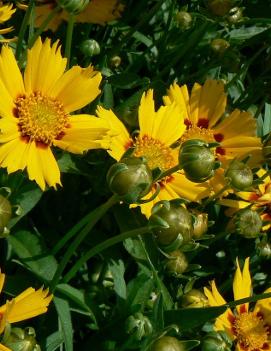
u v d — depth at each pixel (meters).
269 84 0.43
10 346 0.29
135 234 0.32
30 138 0.33
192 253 0.38
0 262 0.36
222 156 0.39
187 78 0.44
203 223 0.36
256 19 0.43
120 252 0.38
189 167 0.32
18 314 0.30
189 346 0.31
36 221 0.38
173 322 0.34
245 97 0.46
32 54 0.33
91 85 0.34
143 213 0.35
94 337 0.36
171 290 0.39
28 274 0.35
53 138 0.34
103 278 0.38
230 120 0.40
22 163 0.32
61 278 0.35
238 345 0.37
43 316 0.35
